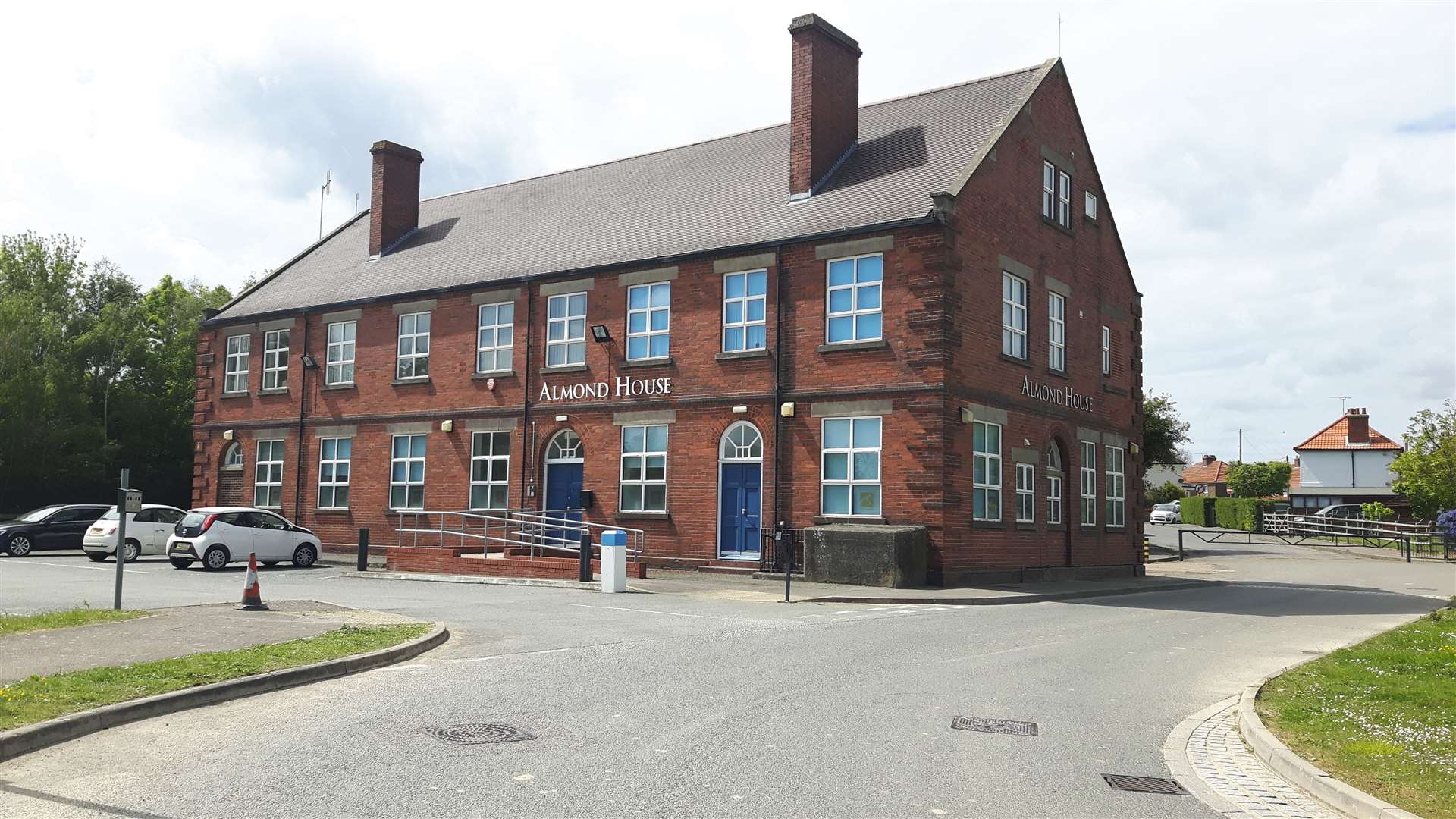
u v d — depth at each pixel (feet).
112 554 100.83
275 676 34.42
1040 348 90.94
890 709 32.17
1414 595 83.97
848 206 84.99
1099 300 102.12
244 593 52.85
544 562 79.66
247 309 123.75
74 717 27.76
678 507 88.53
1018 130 88.84
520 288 100.58
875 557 74.90
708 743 27.32
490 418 100.99
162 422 170.71
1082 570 95.14
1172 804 23.44
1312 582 98.58
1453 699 33.32
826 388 81.87
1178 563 129.70
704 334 88.63
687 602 63.67
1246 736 29.60
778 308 84.74
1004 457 84.43
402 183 123.13
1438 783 23.88
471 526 101.30
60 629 43.55
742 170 100.58
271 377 120.57
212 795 22.35
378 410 109.81
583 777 23.89
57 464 153.28
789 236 84.64
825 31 91.35
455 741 27.14
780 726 29.43
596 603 62.34
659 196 103.81
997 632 51.90
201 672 34.19
